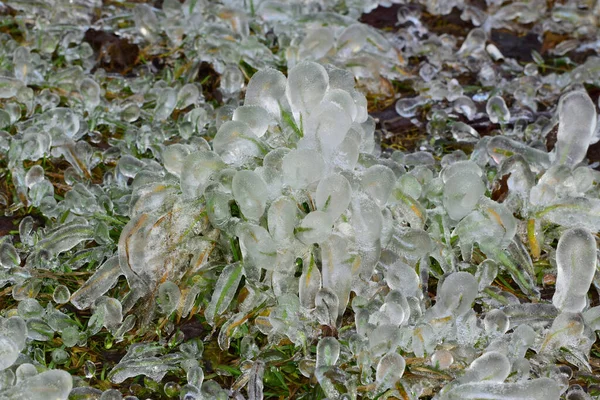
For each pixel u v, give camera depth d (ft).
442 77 3.72
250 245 2.73
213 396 2.66
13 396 2.54
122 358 2.78
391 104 3.63
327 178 2.72
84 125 3.38
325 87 2.83
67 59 3.68
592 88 3.72
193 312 2.86
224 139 2.83
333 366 2.65
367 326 2.71
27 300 2.80
